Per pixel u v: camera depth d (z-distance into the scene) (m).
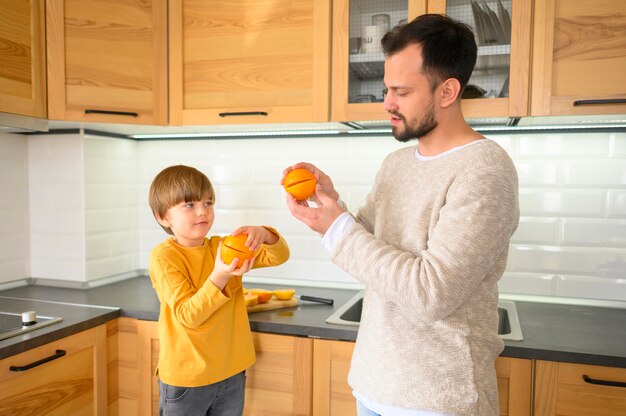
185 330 1.43
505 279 1.88
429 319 0.90
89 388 1.63
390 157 1.21
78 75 1.76
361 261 0.94
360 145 2.01
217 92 1.81
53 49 1.74
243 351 1.50
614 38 1.45
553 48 1.49
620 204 1.76
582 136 1.79
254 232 1.35
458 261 0.88
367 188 2.01
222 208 2.19
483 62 1.56
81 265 2.08
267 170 2.13
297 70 1.72
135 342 1.72
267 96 1.76
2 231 2.05
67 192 2.09
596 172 1.78
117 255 2.25
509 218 0.93
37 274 2.17
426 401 0.95
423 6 1.59
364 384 1.05
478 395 0.96
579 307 1.78
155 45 1.84
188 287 1.43
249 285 2.12
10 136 2.06
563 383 1.31
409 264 0.91
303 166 1.17
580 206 1.80
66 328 1.52
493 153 0.96
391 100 1.04
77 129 2.05
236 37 1.79
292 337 1.53
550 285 1.84
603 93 1.47
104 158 2.16
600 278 1.79
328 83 1.69
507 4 1.53
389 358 1.00
